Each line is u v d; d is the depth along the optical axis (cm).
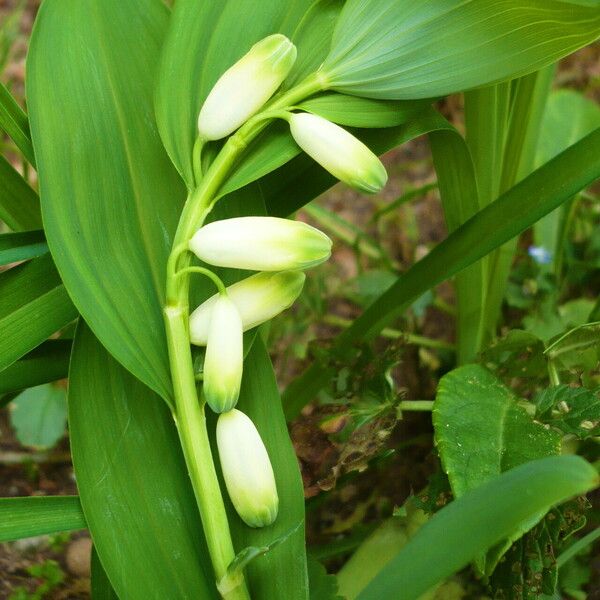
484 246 20
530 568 18
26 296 18
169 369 17
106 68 19
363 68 17
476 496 14
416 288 21
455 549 14
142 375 17
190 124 18
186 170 18
